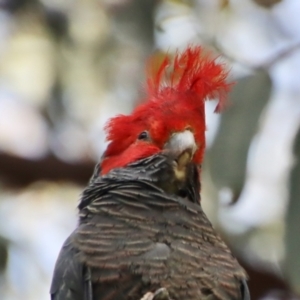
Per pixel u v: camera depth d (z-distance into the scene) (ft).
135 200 37.65
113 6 56.54
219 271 36.52
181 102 39.27
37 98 59.36
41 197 59.62
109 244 36.22
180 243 36.58
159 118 39.24
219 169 44.01
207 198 50.98
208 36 50.90
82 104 57.41
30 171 55.62
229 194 44.21
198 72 39.73
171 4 53.31
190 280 35.86
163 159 38.63
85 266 35.99
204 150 39.93
